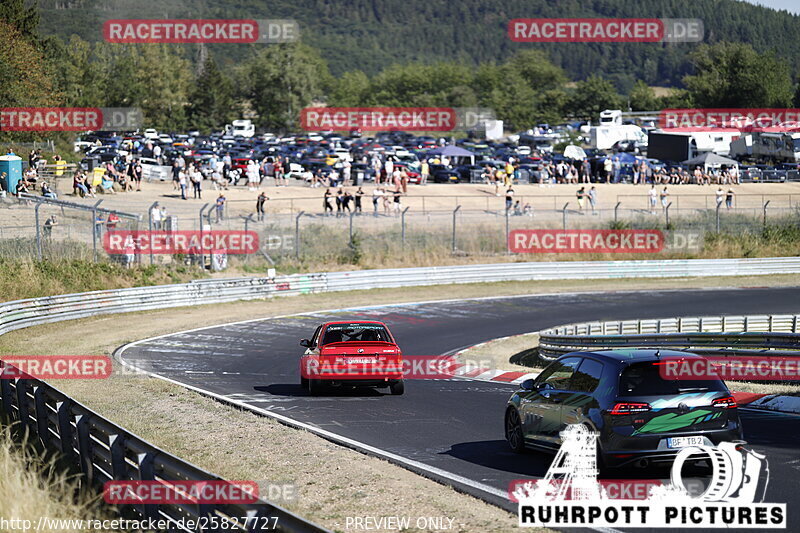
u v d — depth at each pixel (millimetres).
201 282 145500
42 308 121062
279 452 46875
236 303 148375
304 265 170500
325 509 35625
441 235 192125
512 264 182250
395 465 43688
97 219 154625
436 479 40344
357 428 54469
